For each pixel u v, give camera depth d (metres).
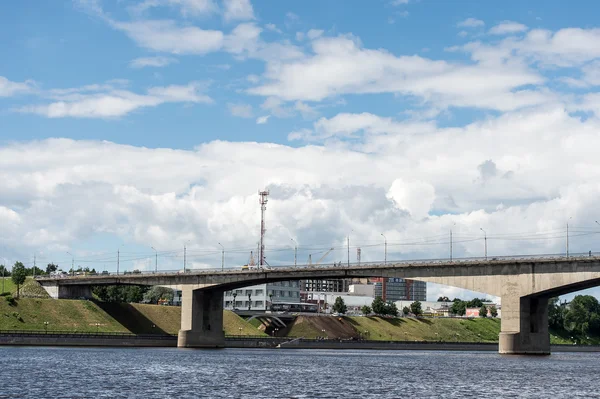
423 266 167.75
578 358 171.38
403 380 99.31
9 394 75.88
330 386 89.50
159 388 83.75
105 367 111.31
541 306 161.38
